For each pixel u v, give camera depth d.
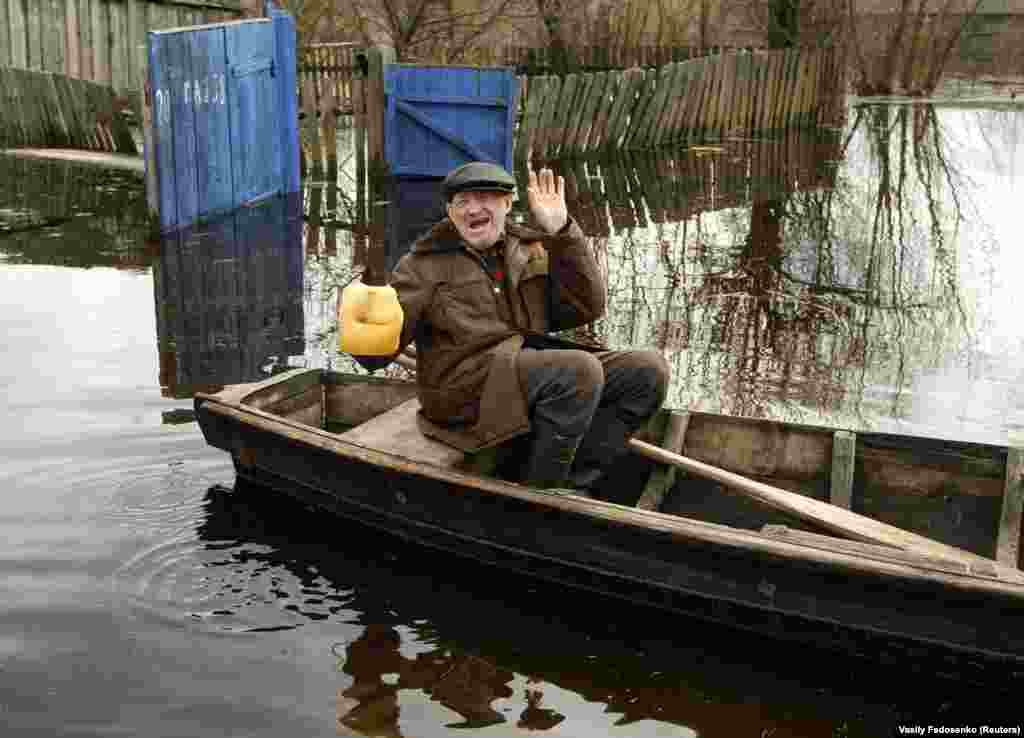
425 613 3.79
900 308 7.82
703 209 11.48
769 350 6.76
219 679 3.28
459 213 4.09
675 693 3.38
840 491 4.43
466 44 18.27
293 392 5.04
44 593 3.73
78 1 13.38
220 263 8.48
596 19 20.62
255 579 3.95
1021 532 4.13
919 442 4.41
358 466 4.30
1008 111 21.39
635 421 4.33
